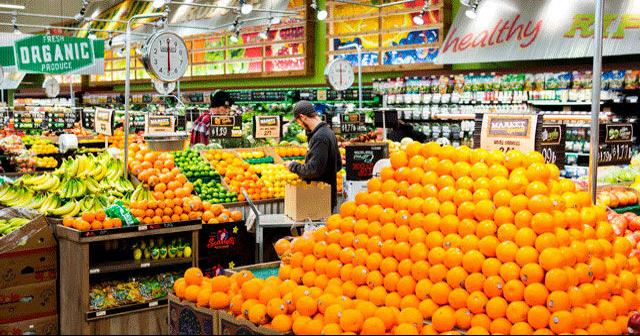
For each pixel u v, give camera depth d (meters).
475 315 3.43
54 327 6.09
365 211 3.90
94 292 5.89
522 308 3.35
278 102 15.41
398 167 3.95
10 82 19.12
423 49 13.73
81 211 6.38
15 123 16.31
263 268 4.84
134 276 6.26
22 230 5.93
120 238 5.96
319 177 6.90
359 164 7.05
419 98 12.68
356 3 13.42
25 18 19.97
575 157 10.25
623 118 9.98
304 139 11.54
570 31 11.05
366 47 14.75
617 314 3.69
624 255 3.95
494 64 12.99
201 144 9.78
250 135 11.36
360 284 3.77
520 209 3.50
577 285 3.52
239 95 16.16
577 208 3.79
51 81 20.64
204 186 7.95
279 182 8.42
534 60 12.24
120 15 19.52
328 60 15.45
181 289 4.23
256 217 6.68
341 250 3.91
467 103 12.00
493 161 3.73
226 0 16.39
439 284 3.52
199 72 18.95
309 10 15.95
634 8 10.48
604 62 11.41
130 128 15.22
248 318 3.79
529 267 3.35
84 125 15.77
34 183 6.88
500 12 12.13
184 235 6.43
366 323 3.38
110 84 22.69
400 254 3.65
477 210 3.55
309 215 6.76
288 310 3.71
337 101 14.25
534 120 5.32
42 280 6.03
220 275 4.61
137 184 7.30
